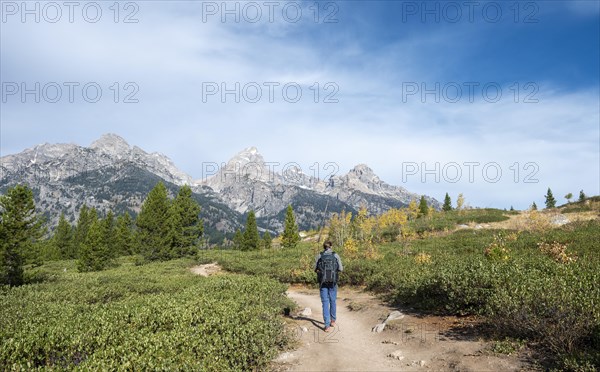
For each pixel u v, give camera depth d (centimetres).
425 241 3347
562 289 660
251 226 6053
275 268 2617
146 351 545
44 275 2373
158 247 4338
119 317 751
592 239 1931
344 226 4481
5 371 504
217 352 619
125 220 6419
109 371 489
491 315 720
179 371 521
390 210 4897
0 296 1201
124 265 4400
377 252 2638
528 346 631
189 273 2873
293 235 6006
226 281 1298
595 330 570
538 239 2169
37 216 2208
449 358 645
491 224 4428
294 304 1235
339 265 981
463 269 975
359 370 651
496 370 564
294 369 677
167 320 742
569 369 516
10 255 2062
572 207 4656
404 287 1195
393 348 760
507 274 841
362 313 1172
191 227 4697
